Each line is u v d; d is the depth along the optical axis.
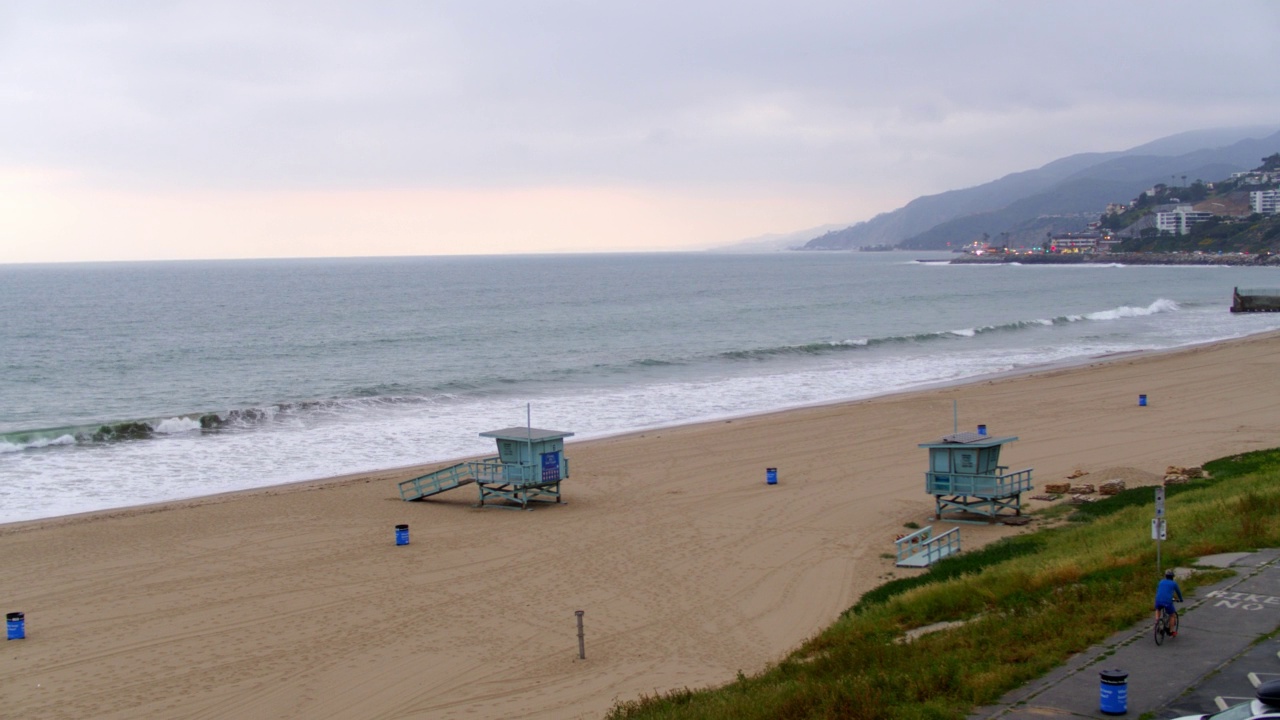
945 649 18.48
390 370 77.25
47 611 25.88
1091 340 98.00
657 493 38.94
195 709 20.12
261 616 25.50
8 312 140.25
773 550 30.97
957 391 64.31
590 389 67.94
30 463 44.81
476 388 68.06
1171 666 16.06
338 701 20.44
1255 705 11.38
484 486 37.59
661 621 24.89
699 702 18.00
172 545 31.84
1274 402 56.53
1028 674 16.22
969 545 30.73
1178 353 82.38
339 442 50.16
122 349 91.56
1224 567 21.55
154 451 47.81
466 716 19.52
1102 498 35.50
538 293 192.38
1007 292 188.75
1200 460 41.66
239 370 77.19
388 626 24.72
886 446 47.19
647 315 134.62
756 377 73.69
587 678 21.30
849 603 25.78
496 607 26.09
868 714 15.16
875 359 84.75
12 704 20.31
